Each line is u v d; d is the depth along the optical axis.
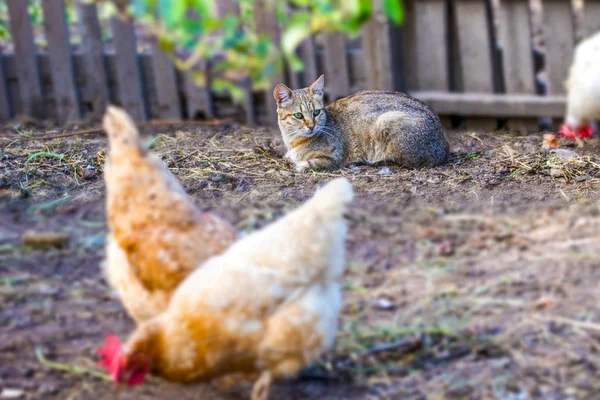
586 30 7.90
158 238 4.18
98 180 6.94
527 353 4.56
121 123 4.29
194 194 6.58
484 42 8.14
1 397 4.29
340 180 4.12
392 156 7.24
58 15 8.57
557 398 4.21
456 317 4.91
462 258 5.52
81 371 4.52
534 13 10.51
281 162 7.43
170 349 3.95
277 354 3.98
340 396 4.33
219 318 3.88
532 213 6.05
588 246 5.50
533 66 8.11
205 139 8.07
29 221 6.07
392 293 5.19
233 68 7.61
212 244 4.27
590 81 6.96
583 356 4.50
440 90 8.38
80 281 5.37
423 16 8.23
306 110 7.17
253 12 8.15
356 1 5.92
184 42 6.79
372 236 5.81
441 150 7.24
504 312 4.92
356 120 7.44
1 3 10.32
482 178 6.82
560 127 7.96
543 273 5.25
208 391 4.38
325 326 4.00
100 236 5.83
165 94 8.69
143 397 4.32
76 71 8.82
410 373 4.50
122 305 5.14
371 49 8.25
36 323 4.94
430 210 6.16
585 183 6.62
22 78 8.82
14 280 5.33
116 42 8.58
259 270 3.95
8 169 7.20
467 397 4.27
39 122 8.81
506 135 8.10
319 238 4.00
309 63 8.40
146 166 4.29
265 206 6.29
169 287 4.19
